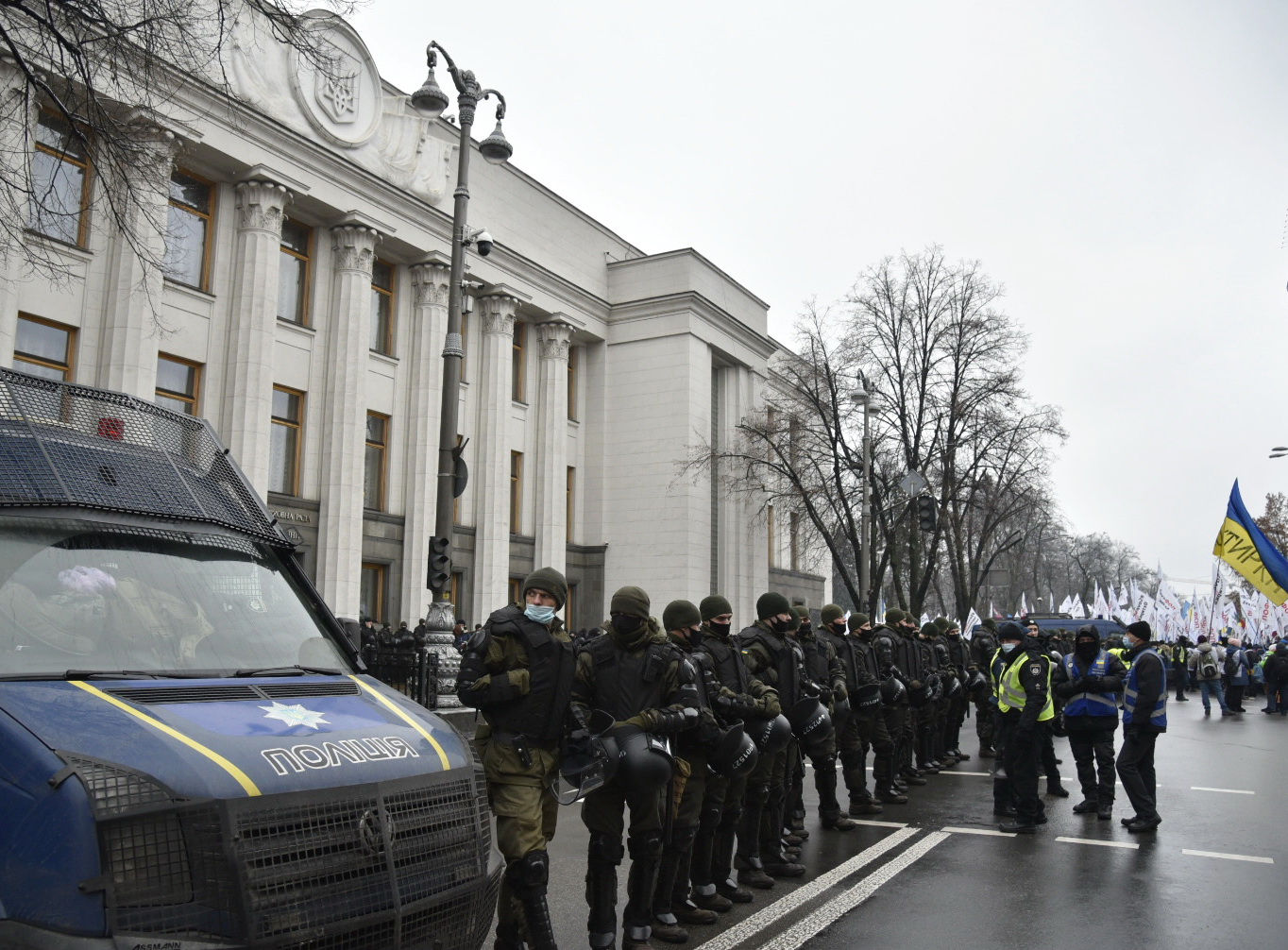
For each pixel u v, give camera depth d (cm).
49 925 301
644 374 3606
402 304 2833
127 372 1980
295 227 2548
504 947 518
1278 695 2669
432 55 1711
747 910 670
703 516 3538
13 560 406
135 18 1172
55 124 1752
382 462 2762
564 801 504
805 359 3353
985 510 3544
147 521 465
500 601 3022
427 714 455
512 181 3228
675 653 582
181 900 312
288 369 2475
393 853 365
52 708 346
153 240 2023
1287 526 5891
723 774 630
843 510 3266
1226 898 703
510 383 3158
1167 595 4053
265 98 2330
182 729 351
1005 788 1004
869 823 984
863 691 989
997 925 632
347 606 2453
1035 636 982
